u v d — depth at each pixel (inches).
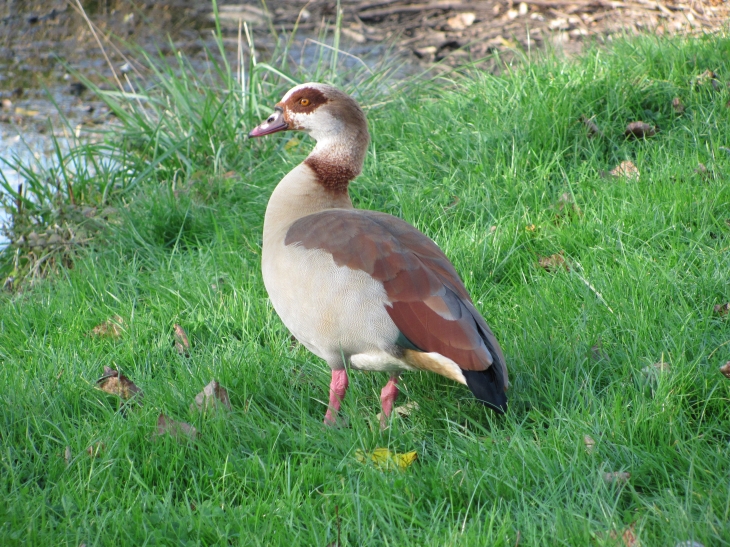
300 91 320.2
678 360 278.2
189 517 232.7
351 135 316.8
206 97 561.9
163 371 319.0
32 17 870.4
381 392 295.1
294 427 284.5
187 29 817.5
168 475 253.4
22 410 289.6
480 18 754.2
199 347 341.1
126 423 276.4
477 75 583.8
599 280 334.6
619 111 466.0
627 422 254.7
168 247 439.5
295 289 273.4
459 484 238.1
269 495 243.3
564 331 309.9
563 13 731.4
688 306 315.0
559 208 403.5
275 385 301.1
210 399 285.1
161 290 381.1
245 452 266.5
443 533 225.5
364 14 791.7
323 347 275.7
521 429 263.6
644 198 385.4
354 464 256.4
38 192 513.0
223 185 481.7
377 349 264.7
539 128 451.8
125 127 564.4
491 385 251.6
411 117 508.1
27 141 634.2
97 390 304.5
